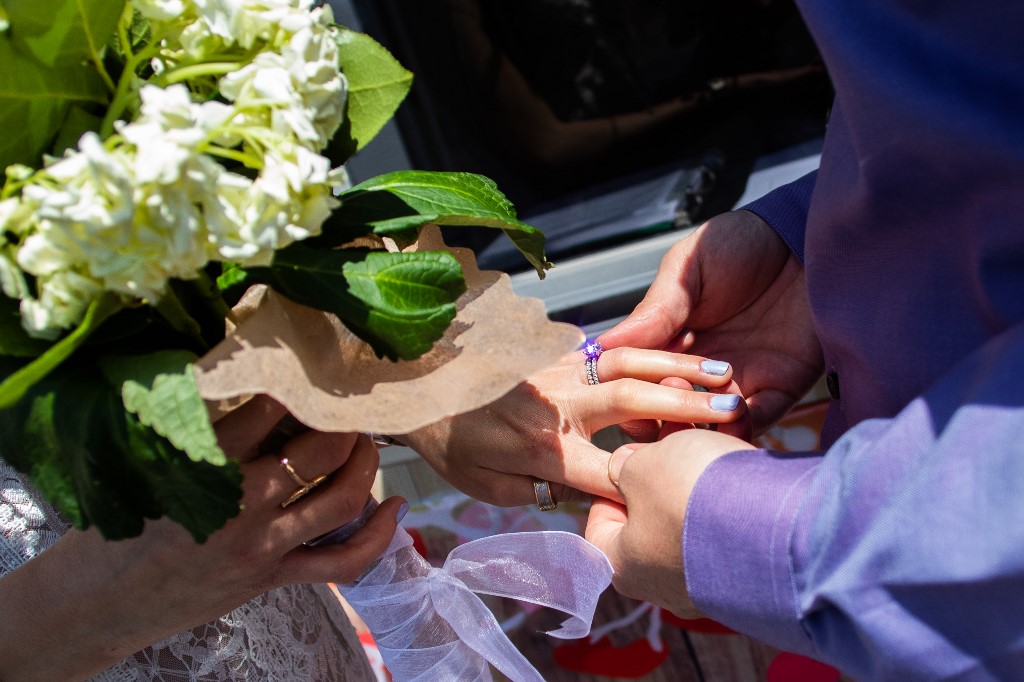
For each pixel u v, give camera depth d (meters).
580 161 0.96
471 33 0.90
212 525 0.47
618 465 0.61
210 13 0.46
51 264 0.43
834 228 0.54
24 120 0.47
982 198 0.48
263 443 0.54
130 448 0.46
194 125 0.44
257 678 0.63
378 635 0.62
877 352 0.54
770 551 0.50
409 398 0.49
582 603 0.60
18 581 0.55
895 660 0.47
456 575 0.62
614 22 0.91
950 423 0.46
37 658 0.56
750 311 0.70
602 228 0.95
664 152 0.96
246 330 0.47
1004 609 0.45
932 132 0.47
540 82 0.93
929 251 0.51
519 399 0.64
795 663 0.89
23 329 0.47
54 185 0.44
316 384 0.49
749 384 0.69
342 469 0.56
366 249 0.50
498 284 0.53
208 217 0.44
